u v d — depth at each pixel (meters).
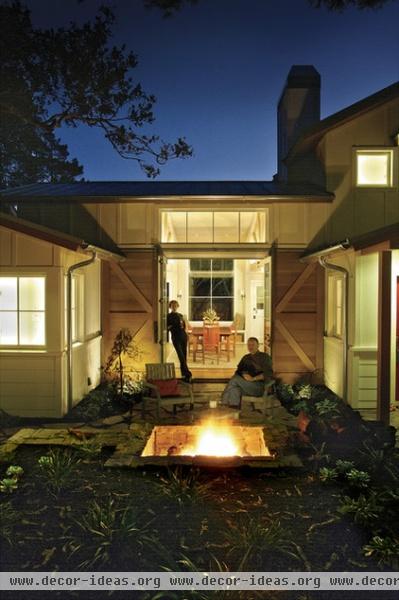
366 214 10.50
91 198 10.52
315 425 6.88
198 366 12.18
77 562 3.84
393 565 3.82
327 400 8.37
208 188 11.84
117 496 4.91
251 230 10.98
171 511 4.62
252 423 7.28
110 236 10.60
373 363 8.45
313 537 4.20
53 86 11.67
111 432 6.85
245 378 8.18
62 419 7.85
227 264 15.54
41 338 8.08
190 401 7.98
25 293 8.08
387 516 4.52
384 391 7.44
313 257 9.57
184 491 4.93
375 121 10.47
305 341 10.46
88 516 4.46
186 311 15.53
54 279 7.92
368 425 7.07
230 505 4.75
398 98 10.20
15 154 19.44
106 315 10.55
